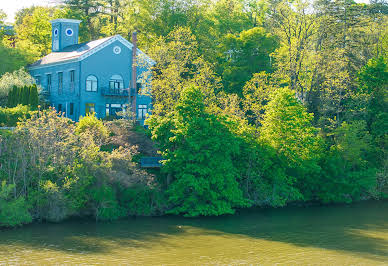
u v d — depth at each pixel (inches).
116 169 1596.9
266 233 1524.4
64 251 1240.8
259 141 1953.7
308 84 2593.5
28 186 1494.8
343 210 1947.6
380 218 1800.0
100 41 2390.5
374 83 2524.6
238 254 1285.7
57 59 2465.6
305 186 2100.1
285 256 1279.5
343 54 2613.2
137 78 2409.0
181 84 2101.4
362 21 2736.2
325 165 2128.4
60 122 1614.2
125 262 1180.5
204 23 3009.4
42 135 1504.7
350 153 2143.2
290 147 1942.7
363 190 2241.6
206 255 1266.0
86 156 1525.6
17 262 1142.3
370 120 2493.8
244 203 1822.1
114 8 3501.5
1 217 1411.2
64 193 1496.1
